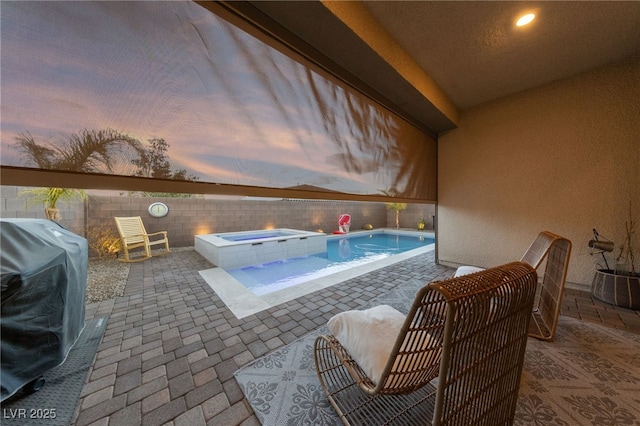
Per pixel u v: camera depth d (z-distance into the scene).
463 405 0.74
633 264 2.40
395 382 0.92
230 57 1.44
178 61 1.25
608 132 2.50
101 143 1.03
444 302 0.74
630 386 1.29
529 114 2.97
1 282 1.15
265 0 1.45
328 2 1.52
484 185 3.38
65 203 3.97
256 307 2.38
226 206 6.45
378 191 2.68
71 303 1.60
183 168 1.27
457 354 0.68
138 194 5.27
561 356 1.55
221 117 1.41
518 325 0.87
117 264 4.17
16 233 1.33
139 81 1.13
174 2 1.24
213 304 2.46
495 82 2.81
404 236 8.52
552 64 2.46
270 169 1.67
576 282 2.72
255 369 1.46
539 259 1.72
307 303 2.48
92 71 1.01
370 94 2.43
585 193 2.64
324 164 2.05
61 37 0.95
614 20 1.85
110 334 1.86
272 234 6.59
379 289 2.90
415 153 3.31
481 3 1.72
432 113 3.05
